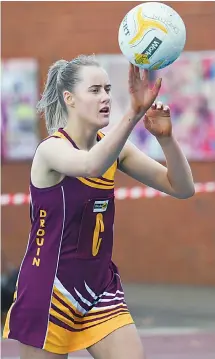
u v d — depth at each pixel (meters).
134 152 13.63
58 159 12.20
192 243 33.44
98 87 12.83
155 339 24.14
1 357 21.58
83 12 33.25
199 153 33.09
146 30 11.37
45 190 12.71
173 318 27.50
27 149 33.75
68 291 12.92
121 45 11.59
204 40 32.69
